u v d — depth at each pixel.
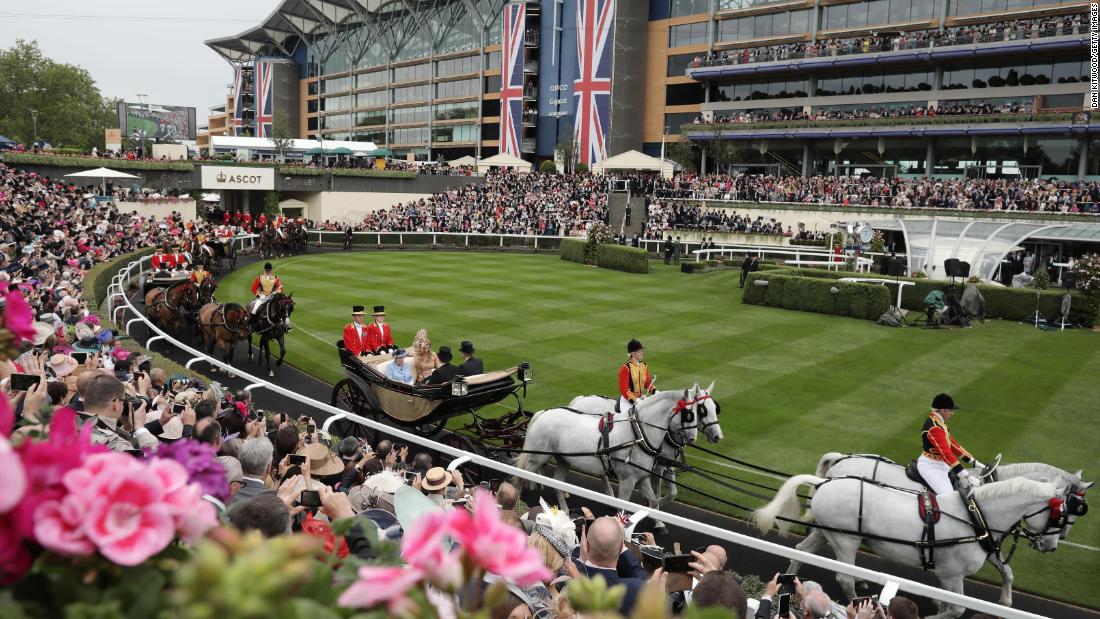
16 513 1.21
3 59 80.12
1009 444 13.66
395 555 1.62
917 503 7.82
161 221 42.97
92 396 5.42
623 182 60.53
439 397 11.27
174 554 1.39
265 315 17.64
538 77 80.56
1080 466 12.71
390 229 52.56
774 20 65.69
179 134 96.44
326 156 77.06
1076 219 40.41
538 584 4.06
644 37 73.69
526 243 50.25
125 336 14.74
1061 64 51.09
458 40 91.19
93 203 40.03
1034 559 9.70
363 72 104.38
